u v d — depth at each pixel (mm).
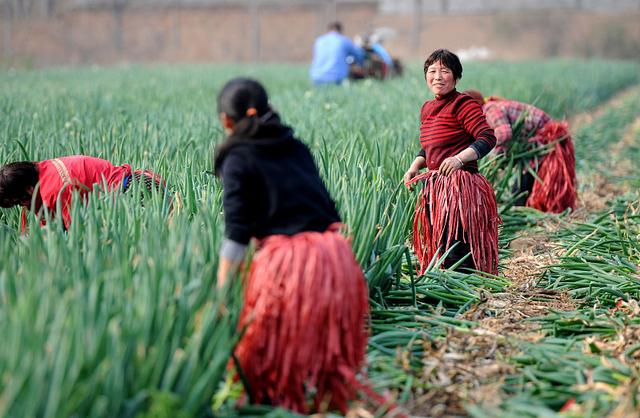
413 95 42000
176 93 51875
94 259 12461
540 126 25891
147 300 10836
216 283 12398
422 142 18953
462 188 18203
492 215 18688
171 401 10078
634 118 58500
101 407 9578
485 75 64375
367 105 38688
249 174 11859
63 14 168000
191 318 11391
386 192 19062
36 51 160625
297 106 38000
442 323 15625
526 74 72500
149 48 167625
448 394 12992
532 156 25906
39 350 9789
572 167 26125
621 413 11664
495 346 14656
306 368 11664
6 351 9695
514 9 179875
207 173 19203
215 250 13133
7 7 152500
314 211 12305
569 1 184750
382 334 14672
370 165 20625
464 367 13906
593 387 12703
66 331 10141
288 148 12297
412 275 16438
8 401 8984
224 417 11719
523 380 13336
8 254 13266
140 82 64125
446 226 18453
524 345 14633
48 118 31984
